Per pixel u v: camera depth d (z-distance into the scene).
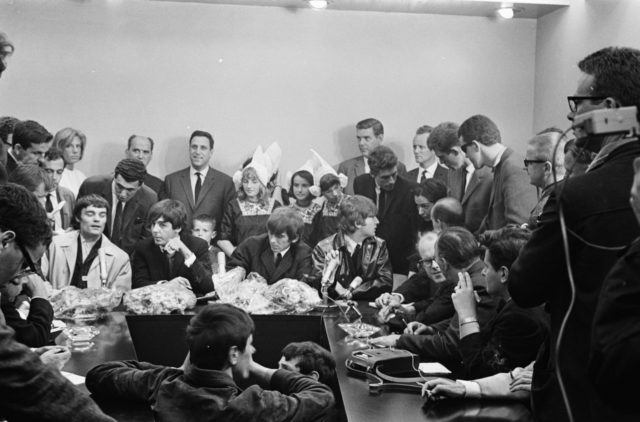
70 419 1.39
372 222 4.91
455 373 2.78
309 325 4.00
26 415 1.37
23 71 5.68
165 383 2.23
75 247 4.91
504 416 2.19
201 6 5.81
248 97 5.88
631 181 1.68
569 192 1.71
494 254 2.60
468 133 5.41
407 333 3.10
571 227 1.70
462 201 5.52
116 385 2.44
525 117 5.98
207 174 5.80
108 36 5.75
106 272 4.70
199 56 5.83
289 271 5.01
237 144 5.87
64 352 2.74
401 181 5.71
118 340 3.46
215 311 2.23
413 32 5.92
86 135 5.73
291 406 2.22
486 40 5.94
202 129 5.84
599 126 1.34
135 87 5.79
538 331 2.44
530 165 3.71
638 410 1.33
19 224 1.68
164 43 5.80
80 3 5.71
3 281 1.72
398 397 2.39
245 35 5.86
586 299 1.68
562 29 5.56
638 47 4.64
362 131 5.84
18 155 5.54
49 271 4.87
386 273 4.85
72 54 5.73
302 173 5.80
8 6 5.66
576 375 1.69
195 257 4.86
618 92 1.73
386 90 5.93
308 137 5.90
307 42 5.89
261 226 5.77
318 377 2.68
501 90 5.96
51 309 3.07
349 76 5.91
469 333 2.64
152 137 5.80
